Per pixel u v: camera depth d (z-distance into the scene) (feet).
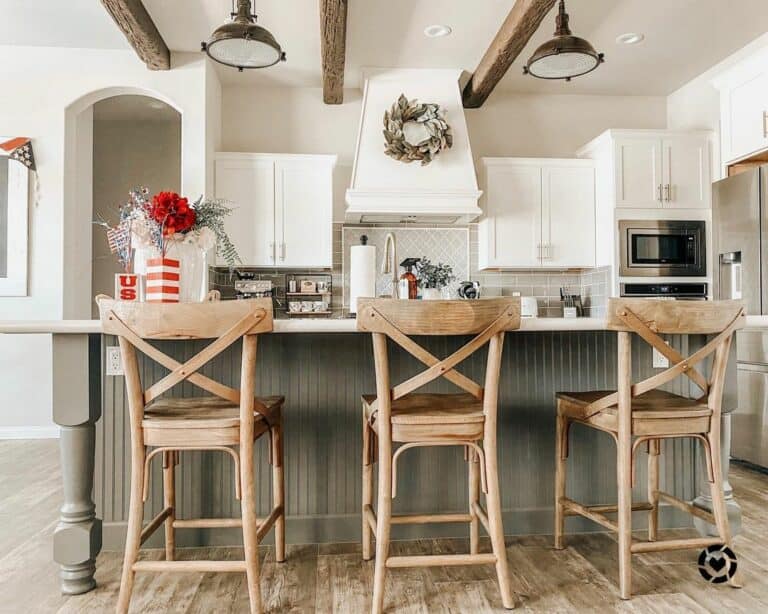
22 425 13.79
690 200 14.37
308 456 7.73
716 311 6.31
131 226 6.82
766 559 7.30
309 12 11.59
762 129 11.77
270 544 7.74
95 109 17.31
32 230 13.51
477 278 15.70
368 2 11.19
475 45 13.05
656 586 6.58
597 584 6.63
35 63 13.47
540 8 10.37
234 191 14.29
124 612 5.68
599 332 8.09
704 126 14.85
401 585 6.61
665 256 14.28
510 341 7.97
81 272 14.48
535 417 8.00
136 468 5.76
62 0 11.34
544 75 10.68
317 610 6.05
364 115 14.14
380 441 5.90
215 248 14.16
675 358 6.31
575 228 15.05
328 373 7.77
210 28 12.37
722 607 6.11
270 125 15.52
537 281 15.97
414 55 13.57
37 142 13.50
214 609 6.09
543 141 16.19
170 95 13.56
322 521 7.75
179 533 7.63
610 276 14.33
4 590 6.53
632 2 11.30
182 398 7.09
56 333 6.32
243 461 5.72
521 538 7.91
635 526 8.22
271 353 7.68
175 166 18.42
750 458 11.30
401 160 13.89
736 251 12.11
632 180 14.25
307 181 14.48
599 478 8.12
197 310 5.60
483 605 6.15
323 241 14.47
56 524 8.60
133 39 11.88
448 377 5.90
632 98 16.40
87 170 14.83
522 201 14.94
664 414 6.35
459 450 7.95
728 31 12.55
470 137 16.03
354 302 7.80
